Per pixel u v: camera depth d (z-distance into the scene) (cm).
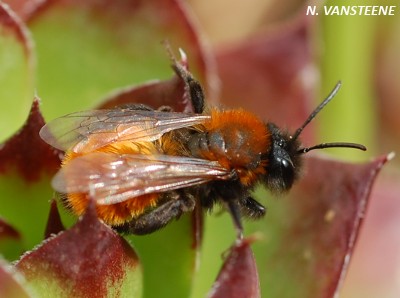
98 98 9
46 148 8
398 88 11
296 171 8
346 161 8
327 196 8
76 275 7
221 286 7
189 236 8
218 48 9
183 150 8
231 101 9
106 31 9
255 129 8
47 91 9
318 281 8
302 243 8
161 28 9
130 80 9
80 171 8
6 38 8
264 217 8
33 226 8
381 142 11
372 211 9
